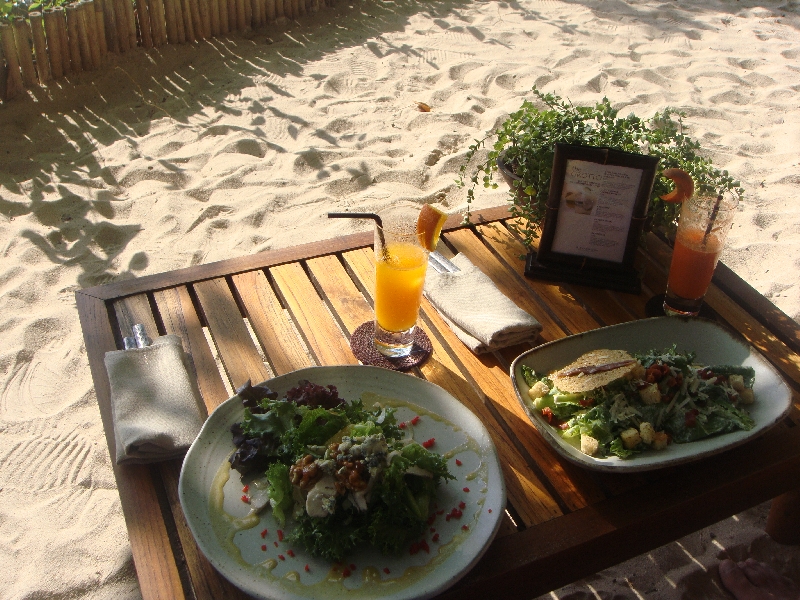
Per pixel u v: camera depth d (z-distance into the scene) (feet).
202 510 3.70
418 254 4.66
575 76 14.19
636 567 6.13
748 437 4.05
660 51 15.38
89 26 12.58
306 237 9.77
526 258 5.98
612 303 5.57
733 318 5.48
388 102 13.07
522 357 4.58
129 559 6.11
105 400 4.56
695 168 6.20
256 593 3.32
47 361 7.92
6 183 10.42
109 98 12.48
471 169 11.25
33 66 12.35
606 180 5.34
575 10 17.51
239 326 5.19
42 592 5.87
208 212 10.16
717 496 4.17
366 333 5.13
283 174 11.06
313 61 14.30
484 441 4.08
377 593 3.35
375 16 16.57
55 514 6.47
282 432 3.91
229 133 11.87
